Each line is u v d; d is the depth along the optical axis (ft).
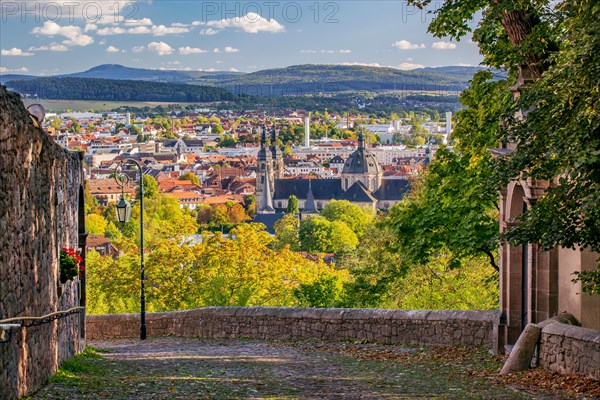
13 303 40.65
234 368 63.10
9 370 38.93
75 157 73.46
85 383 49.29
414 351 77.36
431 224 95.20
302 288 156.15
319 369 63.46
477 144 86.28
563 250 64.69
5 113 38.81
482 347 76.18
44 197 50.83
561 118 47.85
